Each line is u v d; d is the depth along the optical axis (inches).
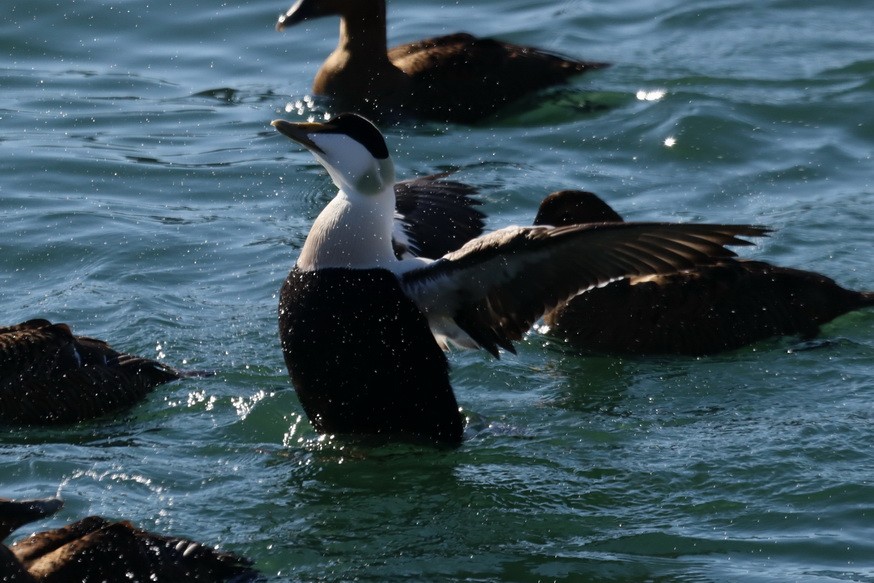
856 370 491.8
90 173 657.6
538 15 861.8
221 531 393.1
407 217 486.3
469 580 366.9
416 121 726.5
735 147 682.2
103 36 818.8
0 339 470.3
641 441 442.6
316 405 437.1
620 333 516.7
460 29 841.5
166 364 497.0
